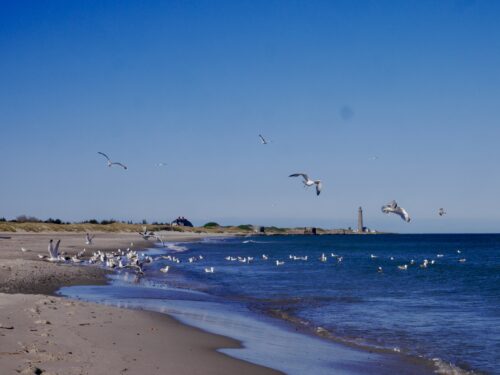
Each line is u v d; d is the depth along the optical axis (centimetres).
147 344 1491
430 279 4269
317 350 1644
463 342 1809
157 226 18662
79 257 5162
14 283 2947
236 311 2383
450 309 2545
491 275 4688
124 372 1183
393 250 10925
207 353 1462
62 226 12838
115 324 1728
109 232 13838
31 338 1399
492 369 1490
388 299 2916
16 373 1090
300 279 4141
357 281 4016
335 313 2398
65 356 1257
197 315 2175
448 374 1435
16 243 6944
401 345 1761
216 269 5169
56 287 2945
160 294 2884
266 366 1381
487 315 2355
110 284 3269
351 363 1500
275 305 2628
